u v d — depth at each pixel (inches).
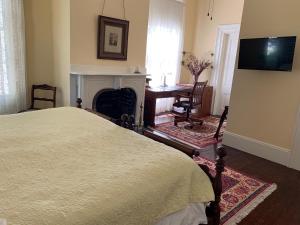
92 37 143.3
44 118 85.5
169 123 194.4
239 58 137.1
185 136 165.5
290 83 122.1
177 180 54.6
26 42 143.5
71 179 47.7
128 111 168.6
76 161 55.6
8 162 52.9
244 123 142.7
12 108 139.5
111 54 152.3
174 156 59.9
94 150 62.1
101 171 51.2
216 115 233.5
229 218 80.7
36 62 149.6
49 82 157.0
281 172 118.8
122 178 48.7
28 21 142.1
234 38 215.3
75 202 40.8
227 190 98.4
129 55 162.9
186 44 235.0
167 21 210.2
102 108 158.9
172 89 191.2
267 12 127.5
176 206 53.7
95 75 142.3
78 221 37.8
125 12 154.2
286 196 97.3
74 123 81.7
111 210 41.8
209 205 64.0
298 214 86.1
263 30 130.3
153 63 209.8
